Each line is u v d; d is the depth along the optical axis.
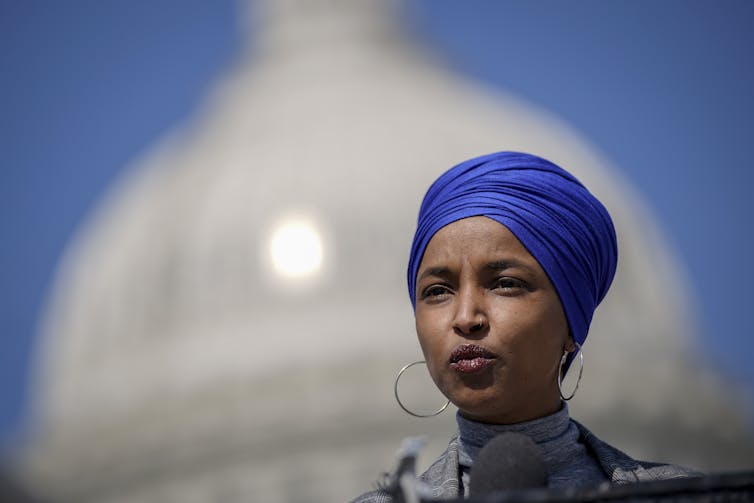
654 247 59.06
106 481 52.16
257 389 50.53
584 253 4.03
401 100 61.56
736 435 52.16
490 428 4.01
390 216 54.88
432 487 3.96
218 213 57.22
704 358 54.78
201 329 53.75
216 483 49.69
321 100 62.09
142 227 59.53
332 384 49.75
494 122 60.81
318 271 53.41
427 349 3.98
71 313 60.25
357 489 47.81
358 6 67.50
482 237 3.95
